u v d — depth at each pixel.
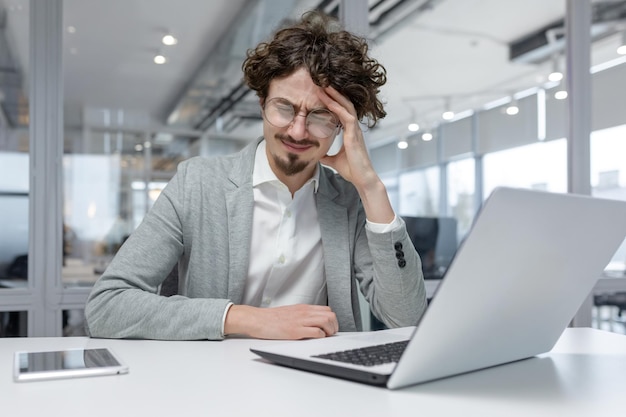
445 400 0.65
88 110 2.81
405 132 3.05
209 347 0.96
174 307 1.04
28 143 2.59
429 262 3.05
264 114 1.18
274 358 0.82
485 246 0.65
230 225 1.29
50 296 2.58
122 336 1.05
